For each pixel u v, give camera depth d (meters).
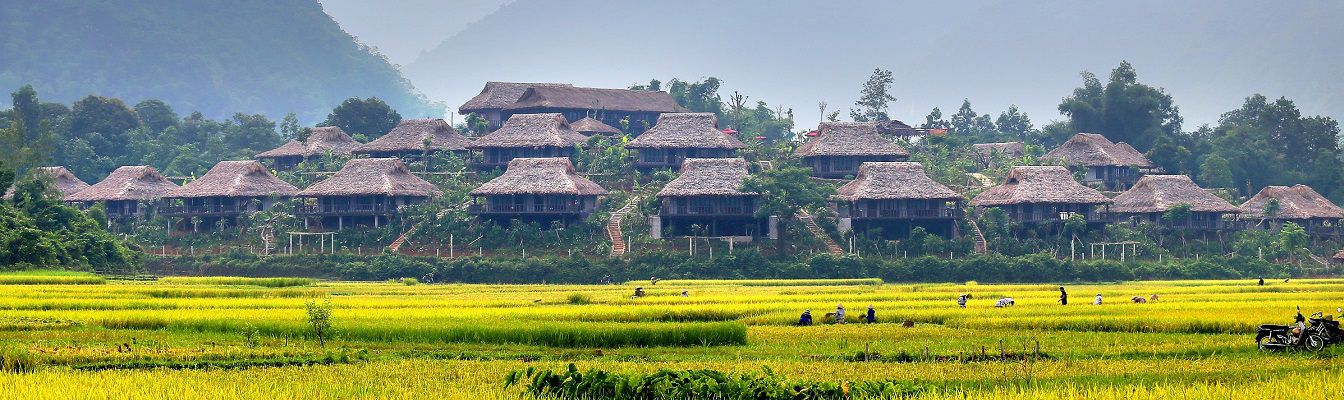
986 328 162.75
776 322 173.38
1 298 199.50
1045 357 131.38
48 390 102.62
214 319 161.12
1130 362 123.69
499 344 146.62
